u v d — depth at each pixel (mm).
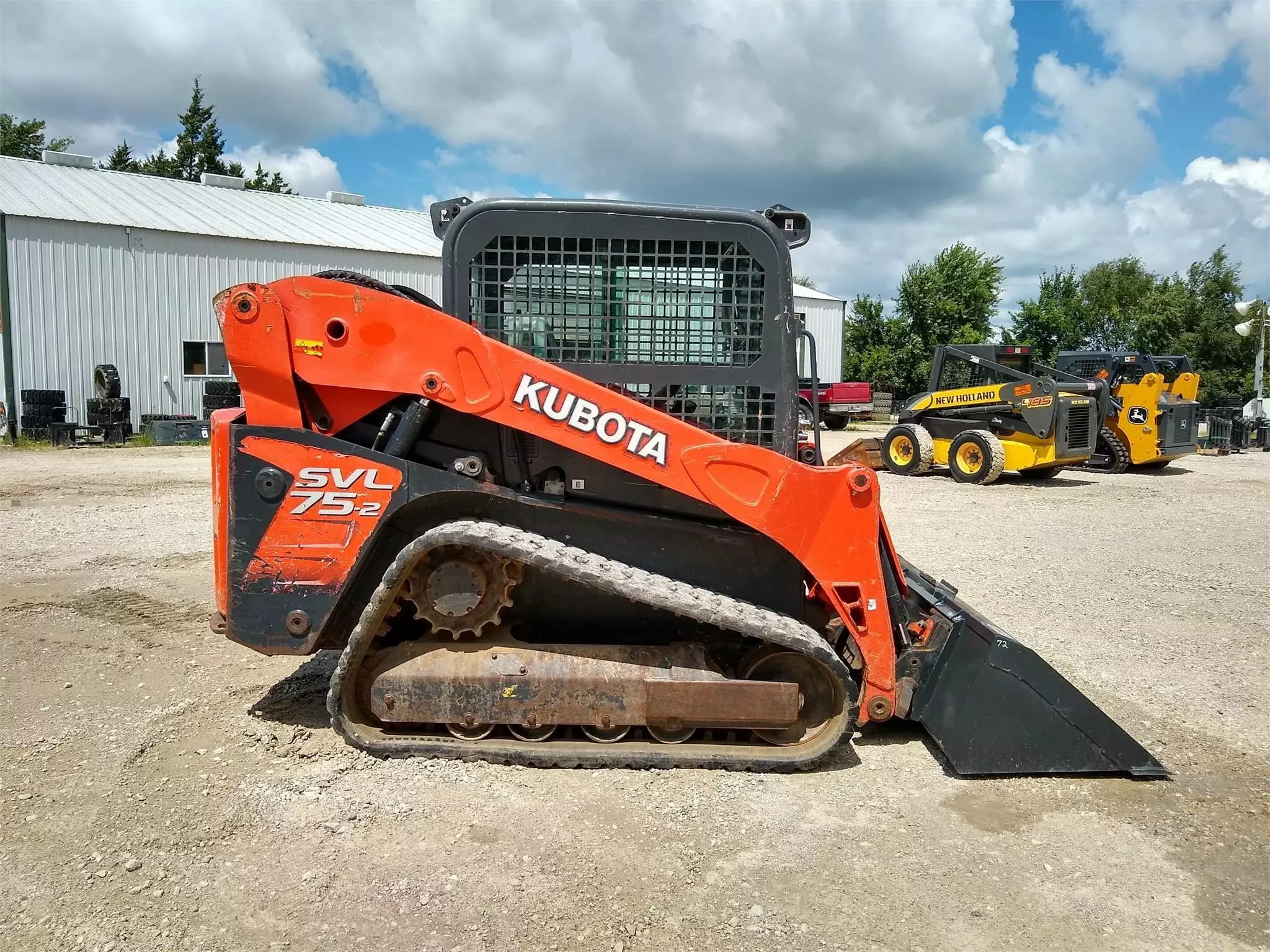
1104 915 2922
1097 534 9898
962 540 9477
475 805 3500
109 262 19609
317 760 3842
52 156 24703
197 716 4320
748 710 3777
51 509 10242
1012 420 14555
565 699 3758
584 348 4023
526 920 2801
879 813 3570
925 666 4020
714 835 3348
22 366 18734
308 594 3807
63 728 4172
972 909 2941
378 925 2756
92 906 2812
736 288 4043
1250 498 12984
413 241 24703
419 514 3957
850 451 4758
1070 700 3920
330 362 3750
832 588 3924
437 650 3859
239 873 3018
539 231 3979
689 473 3805
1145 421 16250
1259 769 4051
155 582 6879
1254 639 6027
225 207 23906
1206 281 47562
